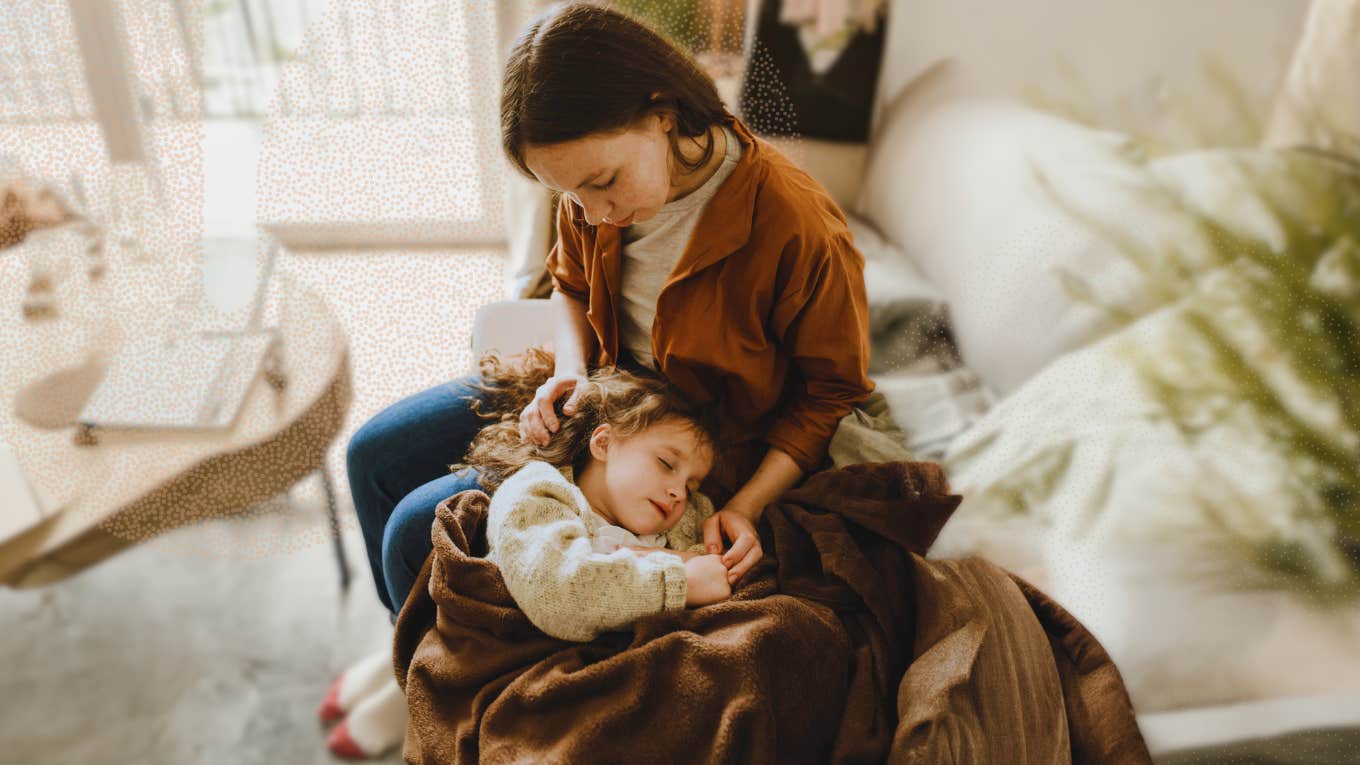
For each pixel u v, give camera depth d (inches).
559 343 41.8
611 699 30.0
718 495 39.7
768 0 66.7
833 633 31.8
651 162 30.0
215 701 53.7
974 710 30.1
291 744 51.4
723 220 32.3
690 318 34.6
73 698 53.3
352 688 52.6
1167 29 44.9
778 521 35.5
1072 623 32.6
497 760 29.6
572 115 27.7
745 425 39.6
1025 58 57.5
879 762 30.6
